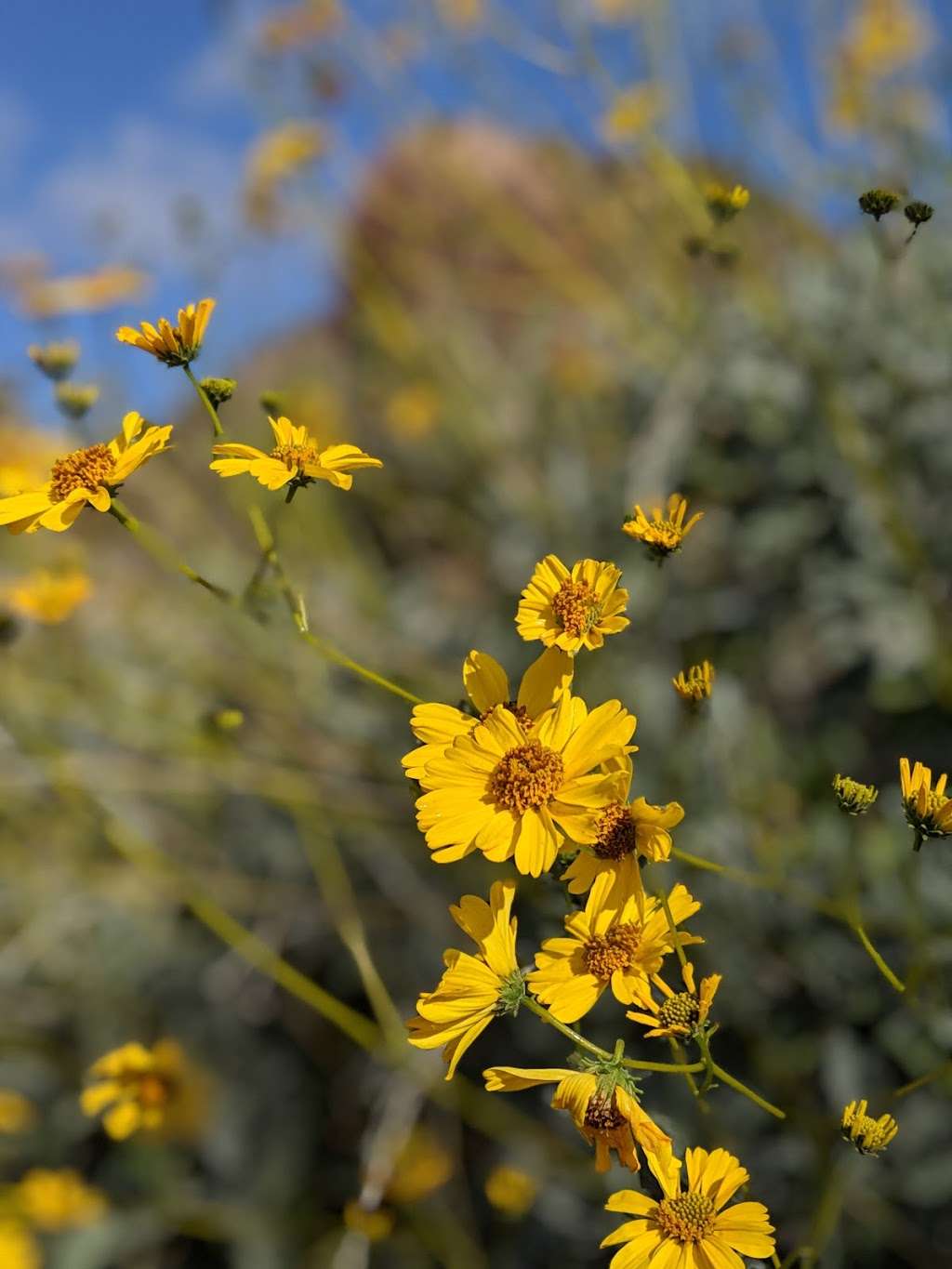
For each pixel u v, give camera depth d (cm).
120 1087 41
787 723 59
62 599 44
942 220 63
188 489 82
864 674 57
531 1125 42
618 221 73
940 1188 40
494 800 26
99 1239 50
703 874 45
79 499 28
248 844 60
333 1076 57
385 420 90
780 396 60
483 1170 51
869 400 58
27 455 50
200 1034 57
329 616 64
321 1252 51
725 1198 25
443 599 74
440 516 77
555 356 84
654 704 55
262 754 59
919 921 31
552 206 88
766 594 62
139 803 61
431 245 92
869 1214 40
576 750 26
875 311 60
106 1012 58
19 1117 54
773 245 71
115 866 56
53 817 57
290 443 28
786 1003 44
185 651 64
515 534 71
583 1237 45
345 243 68
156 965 59
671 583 63
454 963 26
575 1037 26
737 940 44
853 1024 43
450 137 74
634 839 26
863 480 54
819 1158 39
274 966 39
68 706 53
